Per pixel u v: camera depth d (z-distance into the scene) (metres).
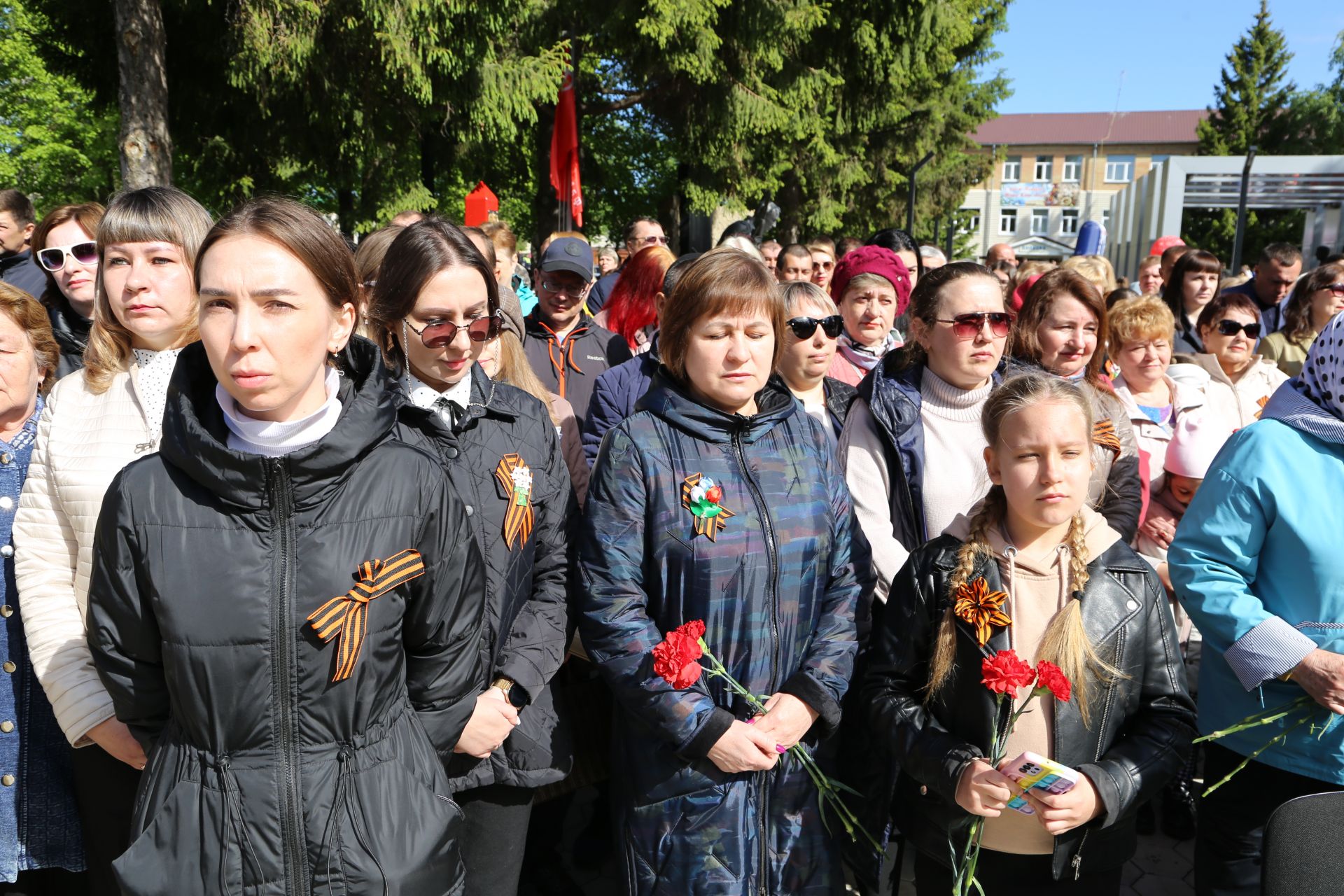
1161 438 3.53
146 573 1.47
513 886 2.20
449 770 2.04
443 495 1.66
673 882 2.04
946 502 2.71
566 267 3.96
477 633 1.77
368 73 10.87
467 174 16.59
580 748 2.63
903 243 6.27
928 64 20.30
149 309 2.03
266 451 1.51
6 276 5.02
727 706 2.08
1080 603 2.00
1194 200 21.89
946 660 2.04
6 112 23.31
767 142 17.80
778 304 2.19
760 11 15.24
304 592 1.48
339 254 1.54
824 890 2.12
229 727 1.47
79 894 2.33
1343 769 2.05
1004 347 2.94
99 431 2.00
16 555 1.98
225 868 1.45
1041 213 63.62
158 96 9.16
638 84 16.80
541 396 2.82
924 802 2.11
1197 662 3.54
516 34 13.05
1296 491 2.07
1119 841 2.02
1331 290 5.04
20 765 2.07
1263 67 49.69
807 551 2.13
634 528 2.10
